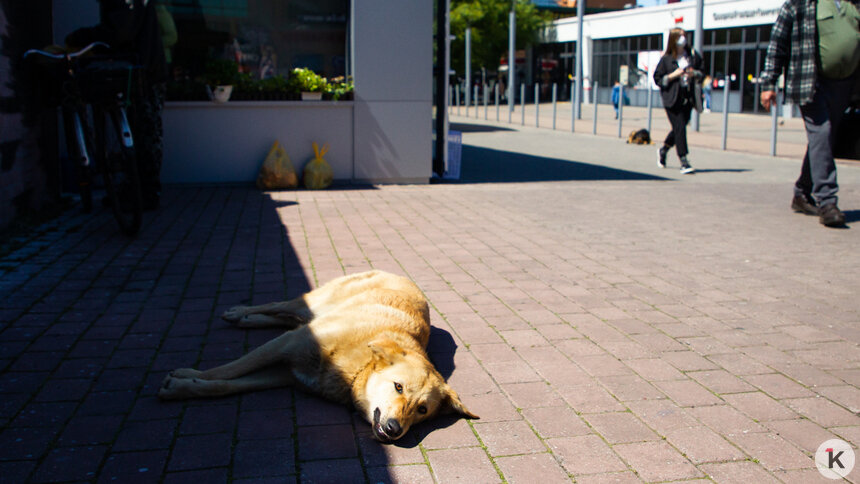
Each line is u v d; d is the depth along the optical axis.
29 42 7.25
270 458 2.73
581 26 29.27
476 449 2.85
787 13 7.28
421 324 3.68
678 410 3.21
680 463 2.75
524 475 2.65
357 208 8.30
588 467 2.71
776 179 11.48
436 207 8.51
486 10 42.53
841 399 3.33
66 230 6.69
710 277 5.50
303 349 3.27
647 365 3.73
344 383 3.19
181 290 4.87
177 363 3.61
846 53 6.96
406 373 2.99
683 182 11.09
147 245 6.18
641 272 5.64
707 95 36.66
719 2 35.44
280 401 3.25
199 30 10.13
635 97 43.00
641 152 16.39
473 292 5.03
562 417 3.14
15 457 2.68
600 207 8.65
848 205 8.77
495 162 14.03
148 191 7.80
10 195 6.64
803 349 3.98
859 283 5.32
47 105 7.41
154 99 7.57
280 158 9.52
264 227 7.09
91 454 2.72
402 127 10.20
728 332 4.25
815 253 6.29
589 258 6.10
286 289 4.93
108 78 6.21
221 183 9.70
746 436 2.97
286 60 10.77
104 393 3.25
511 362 3.75
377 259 5.91
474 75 49.47
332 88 10.05
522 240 6.77
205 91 9.51
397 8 9.85
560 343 4.04
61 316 4.27
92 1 8.70
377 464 2.71
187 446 2.80
